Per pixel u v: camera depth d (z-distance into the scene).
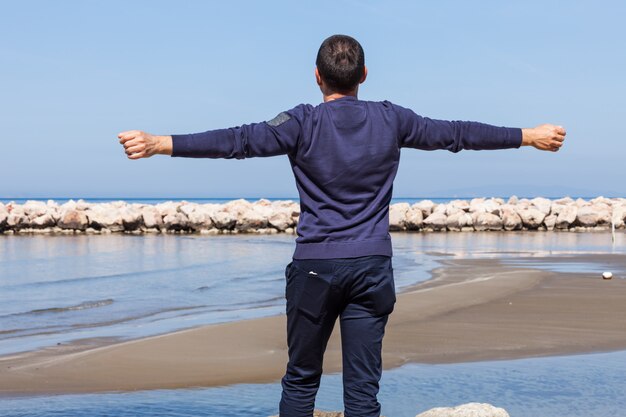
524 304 12.16
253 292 16.27
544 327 9.88
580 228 44.44
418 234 40.22
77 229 41.91
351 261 3.43
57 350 9.05
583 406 6.00
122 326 11.34
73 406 6.14
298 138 3.47
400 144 3.61
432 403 6.12
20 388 6.80
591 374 7.14
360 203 3.48
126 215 42.34
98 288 17.20
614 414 5.77
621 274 17.47
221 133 3.38
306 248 3.48
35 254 27.62
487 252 26.56
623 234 39.41
